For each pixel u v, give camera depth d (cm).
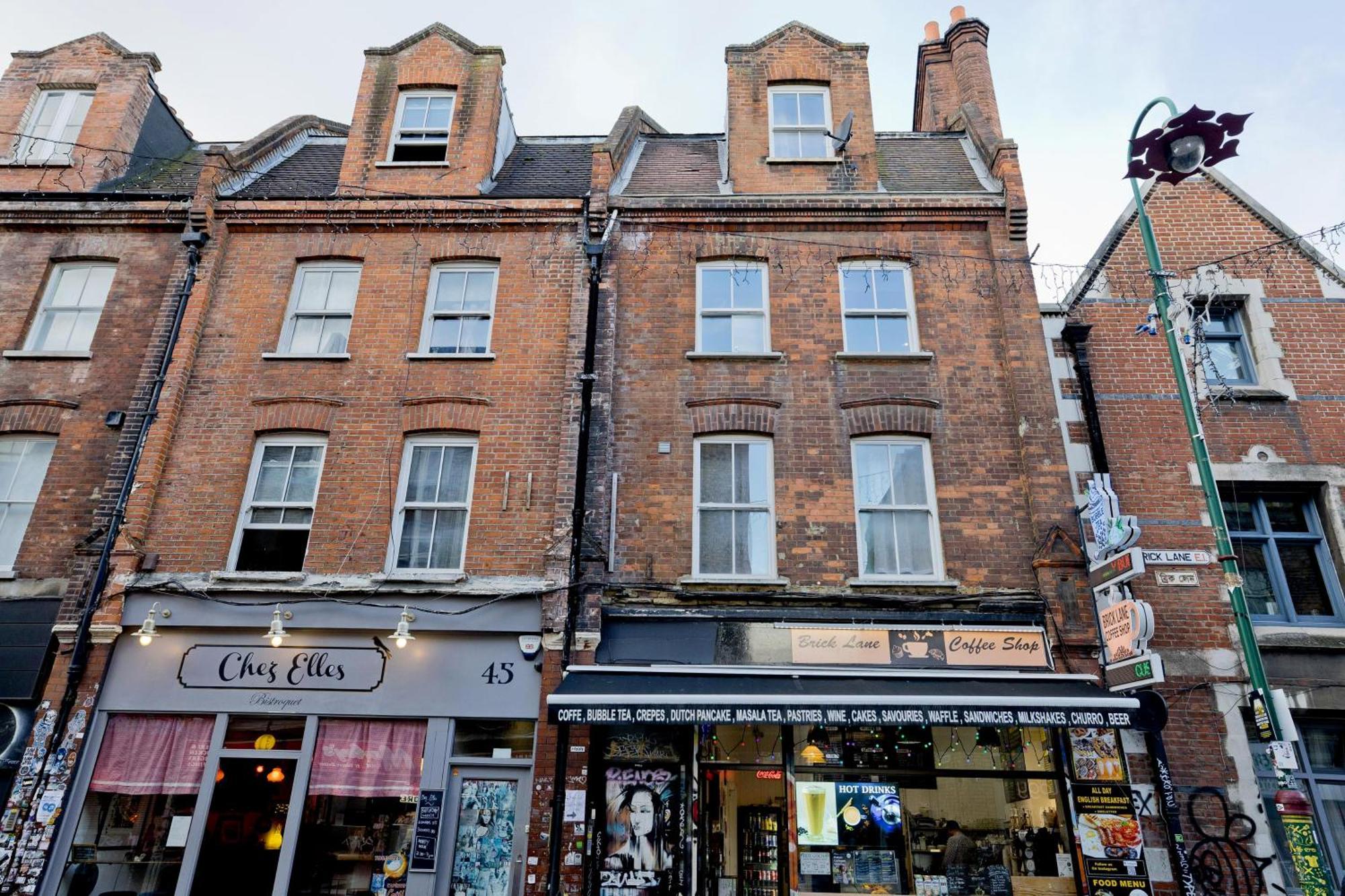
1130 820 896
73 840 922
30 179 1319
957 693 877
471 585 995
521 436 1095
